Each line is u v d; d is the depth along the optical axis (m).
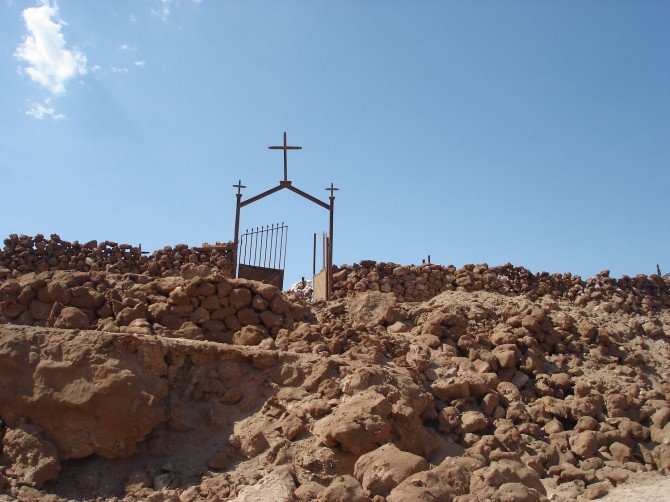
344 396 7.88
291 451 7.10
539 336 11.49
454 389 9.11
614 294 17.34
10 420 7.02
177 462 7.19
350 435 7.03
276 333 10.49
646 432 9.11
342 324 10.50
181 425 7.53
